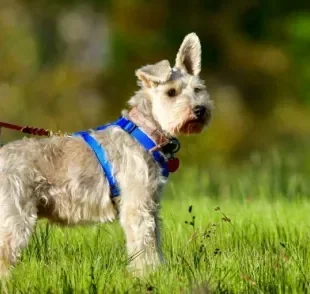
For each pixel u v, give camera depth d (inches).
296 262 400.5
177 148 430.6
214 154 1598.2
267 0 1787.6
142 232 406.0
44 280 376.5
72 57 1889.8
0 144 417.4
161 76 426.3
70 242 457.7
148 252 404.8
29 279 379.6
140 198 407.8
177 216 561.6
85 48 1895.9
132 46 1788.9
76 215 413.1
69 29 1892.2
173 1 1798.7
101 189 411.8
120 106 1770.4
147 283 364.8
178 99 429.4
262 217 549.0
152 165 414.3
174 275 376.2
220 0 1797.5
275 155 828.0
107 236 488.7
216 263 399.2
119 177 410.9
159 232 418.6
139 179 408.8
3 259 392.5
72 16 1899.6
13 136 1653.5
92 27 1895.9
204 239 450.9
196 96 434.3
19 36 1829.5
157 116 426.9
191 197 718.5
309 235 472.4
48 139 417.4
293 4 1792.6
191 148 1588.3
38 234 461.4
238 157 1632.6
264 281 370.0
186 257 413.7
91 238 472.4
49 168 407.2
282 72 1745.8
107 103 1770.4
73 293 358.6
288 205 636.7
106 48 1862.7
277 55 1754.4
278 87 1745.8
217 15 1793.8
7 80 1777.8
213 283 365.1
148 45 1785.2
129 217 407.5
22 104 1728.6
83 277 373.1
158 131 424.5
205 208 585.9
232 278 377.4
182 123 426.0
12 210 394.9
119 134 416.8
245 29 1796.3
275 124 1684.3
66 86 1759.4
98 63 1894.7
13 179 397.7
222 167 1497.3
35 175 403.5
